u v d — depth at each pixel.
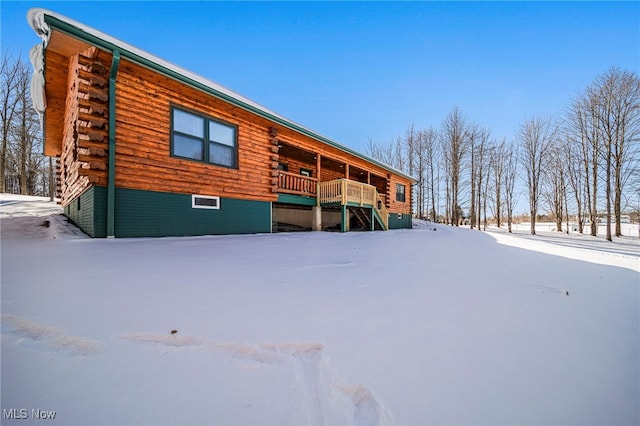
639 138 18.53
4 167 18.41
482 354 1.73
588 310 2.64
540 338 1.99
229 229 7.84
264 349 1.67
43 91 7.77
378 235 9.29
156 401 1.23
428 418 1.22
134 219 5.92
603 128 19.09
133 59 5.63
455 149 27.36
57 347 1.58
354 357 1.62
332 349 1.69
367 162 14.25
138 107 6.05
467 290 3.01
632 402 1.38
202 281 2.90
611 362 1.75
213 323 1.94
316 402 1.28
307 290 2.78
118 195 5.70
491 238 11.15
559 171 24.98
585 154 20.77
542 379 1.52
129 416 1.15
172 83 6.69
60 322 1.83
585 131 20.55
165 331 1.80
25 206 10.42
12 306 2.03
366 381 1.43
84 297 2.28
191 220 6.96
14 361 1.44
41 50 6.20
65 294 2.32
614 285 3.80
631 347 1.96
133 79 6.00
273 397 1.29
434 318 2.21
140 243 5.09
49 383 1.30
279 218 11.75
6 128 18.56
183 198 6.81
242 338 1.76
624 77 18.33
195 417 1.16
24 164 19.22
